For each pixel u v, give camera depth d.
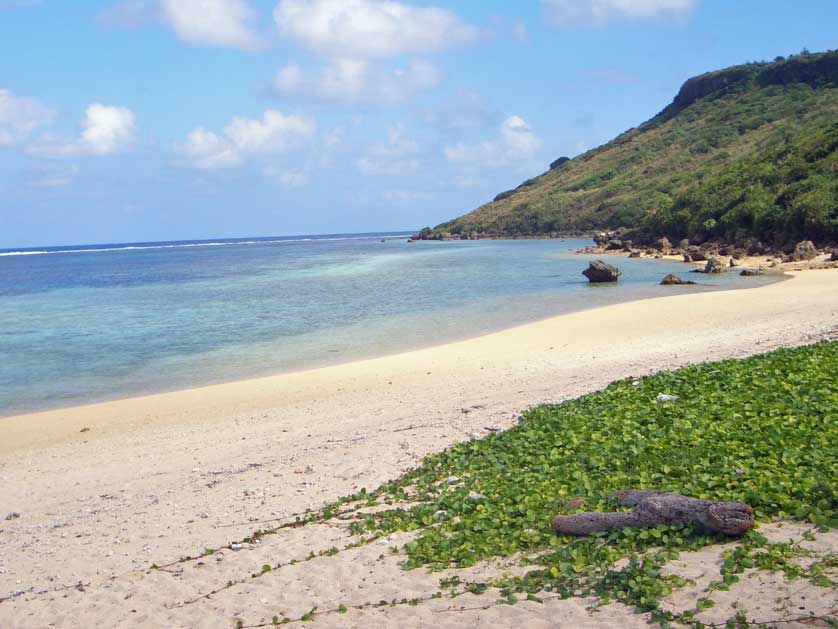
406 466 13.72
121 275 88.62
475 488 11.34
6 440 18.97
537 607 7.42
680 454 10.81
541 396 18.44
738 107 161.12
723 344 23.75
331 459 14.79
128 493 14.13
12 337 36.50
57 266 126.19
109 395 23.75
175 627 8.30
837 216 64.06
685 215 87.44
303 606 8.41
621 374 20.16
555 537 8.90
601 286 50.75
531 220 152.50
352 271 78.00
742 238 74.00
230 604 8.71
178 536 11.35
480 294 48.56
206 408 21.20
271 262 109.44
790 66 162.50
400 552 9.56
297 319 39.81
